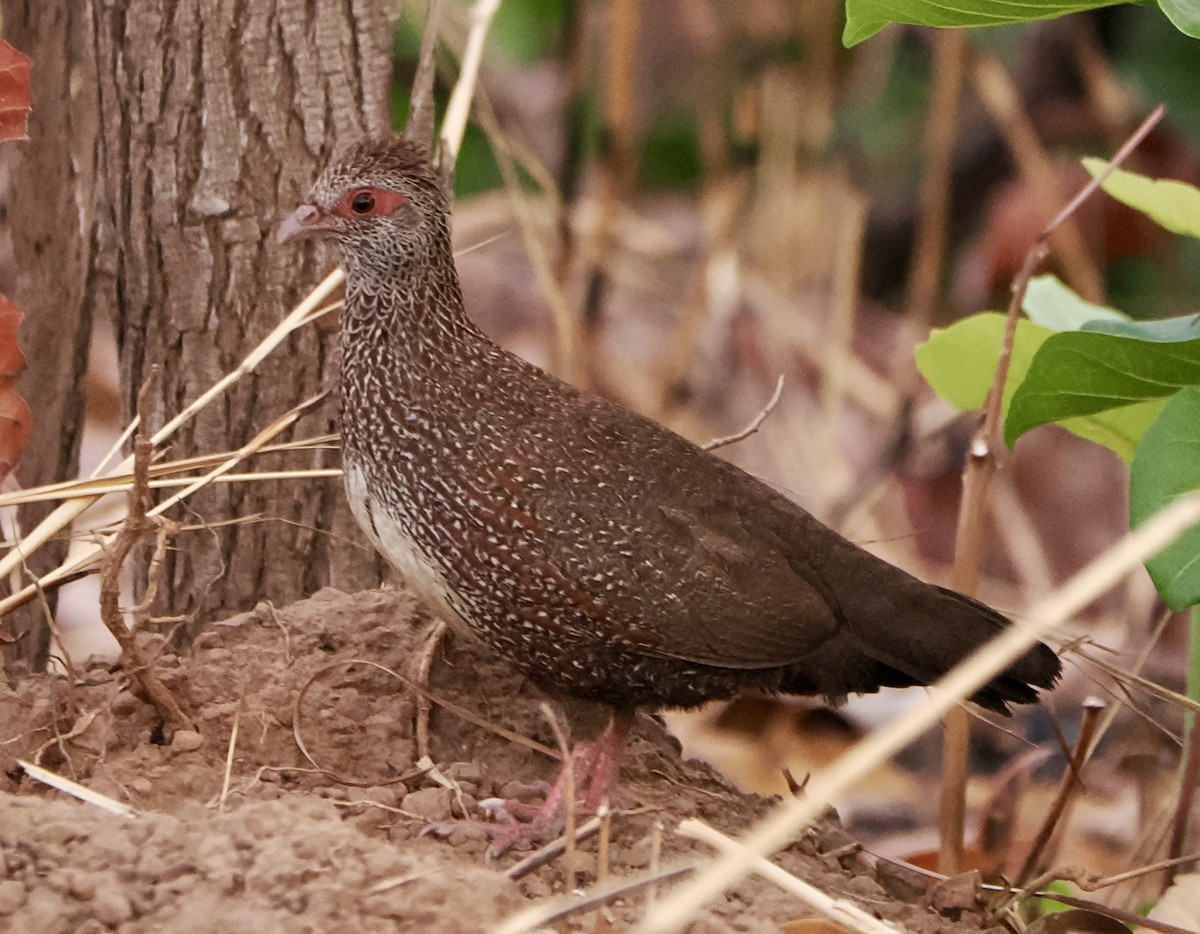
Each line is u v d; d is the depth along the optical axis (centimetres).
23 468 983
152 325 936
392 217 816
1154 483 696
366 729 831
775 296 1703
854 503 1512
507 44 1622
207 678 833
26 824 648
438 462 805
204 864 634
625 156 1530
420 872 641
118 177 928
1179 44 1594
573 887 679
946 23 762
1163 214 884
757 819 847
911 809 1245
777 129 1753
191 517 944
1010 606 1478
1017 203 1595
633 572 795
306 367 934
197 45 898
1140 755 1112
